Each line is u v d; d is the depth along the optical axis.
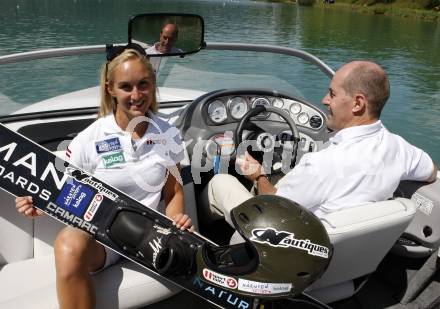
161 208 2.00
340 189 1.74
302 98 2.64
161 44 2.61
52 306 1.56
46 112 2.70
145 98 1.74
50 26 9.98
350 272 1.75
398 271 2.14
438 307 1.96
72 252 1.56
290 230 1.35
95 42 8.28
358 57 16.64
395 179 1.82
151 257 1.61
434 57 17.92
